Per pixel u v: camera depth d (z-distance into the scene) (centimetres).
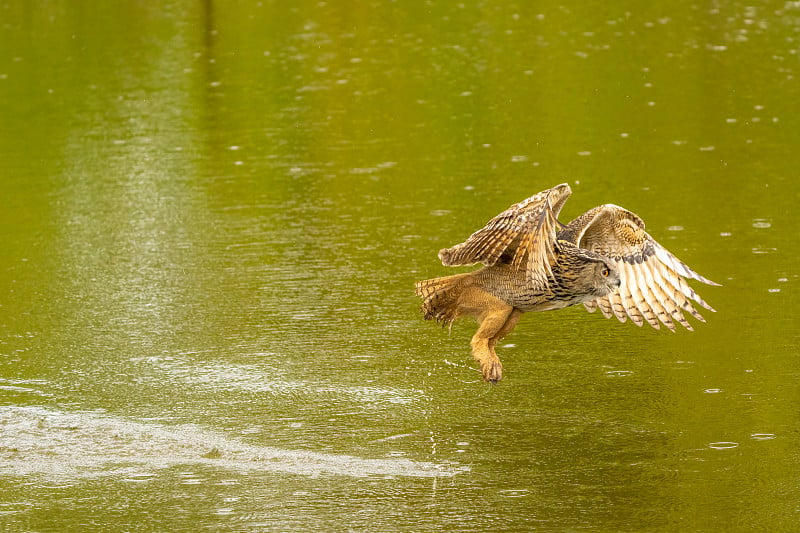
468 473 1043
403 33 3719
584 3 4256
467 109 2636
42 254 1752
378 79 3000
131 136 2478
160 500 1009
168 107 2742
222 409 1202
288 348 1359
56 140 2464
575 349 1336
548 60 3203
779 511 957
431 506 982
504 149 2270
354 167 2175
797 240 1661
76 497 1020
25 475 1062
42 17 4153
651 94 2745
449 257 855
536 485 1016
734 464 1043
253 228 1836
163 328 1437
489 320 860
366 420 1166
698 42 3441
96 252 1752
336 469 1059
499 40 3541
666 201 1881
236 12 4197
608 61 3169
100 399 1234
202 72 3147
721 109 2564
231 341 1385
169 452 1105
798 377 1220
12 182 2162
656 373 1254
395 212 1886
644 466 1045
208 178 2142
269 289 1559
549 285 850
